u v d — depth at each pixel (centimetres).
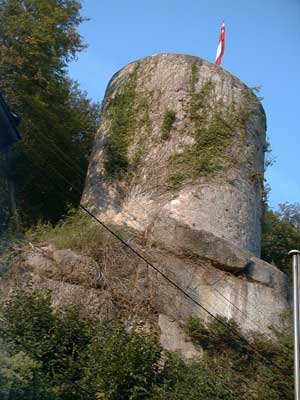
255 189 2292
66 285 1966
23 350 1725
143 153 2289
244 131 2325
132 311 1973
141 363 1736
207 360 1908
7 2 2612
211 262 2069
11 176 2498
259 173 2303
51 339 1769
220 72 2386
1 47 2497
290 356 1934
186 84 2359
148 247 2091
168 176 2238
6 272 1988
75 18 2712
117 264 2028
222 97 2350
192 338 1950
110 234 2078
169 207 2170
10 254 2012
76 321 1836
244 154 2298
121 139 2327
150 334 1866
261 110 2398
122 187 2262
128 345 1752
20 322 1789
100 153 2342
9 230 2158
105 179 2286
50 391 1638
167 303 1998
